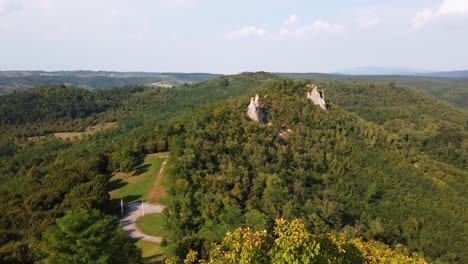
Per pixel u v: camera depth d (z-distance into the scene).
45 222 58.16
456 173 124.00
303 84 137.88
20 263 41.59
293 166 92.75
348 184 95.12
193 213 61.22
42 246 35.12
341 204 82.75
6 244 46.75
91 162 88.19
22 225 60.56
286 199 72.81
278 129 108.00
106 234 34.78
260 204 70.25
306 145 103.94
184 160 78.19
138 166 90.06
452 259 79.38
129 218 67.94
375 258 34.81
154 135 103.19
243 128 100.06
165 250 49.84
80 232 32.53
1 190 93.12
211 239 49.62
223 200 63.81
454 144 179.50
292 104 120.44
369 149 115.69
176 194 71.56
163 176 83.38
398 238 82.50
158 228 63.59
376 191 97.19
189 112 127.62
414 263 32.41
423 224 89.62
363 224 79.81
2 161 146.38
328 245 21.69
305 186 85.69
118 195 78.12
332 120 119.88
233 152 88.31
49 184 80.56
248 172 79.69
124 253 38.09
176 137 94.31
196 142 87.44
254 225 53.91
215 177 75.69
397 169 111.19
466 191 111.44
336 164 101.25
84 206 64.12
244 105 115.31
